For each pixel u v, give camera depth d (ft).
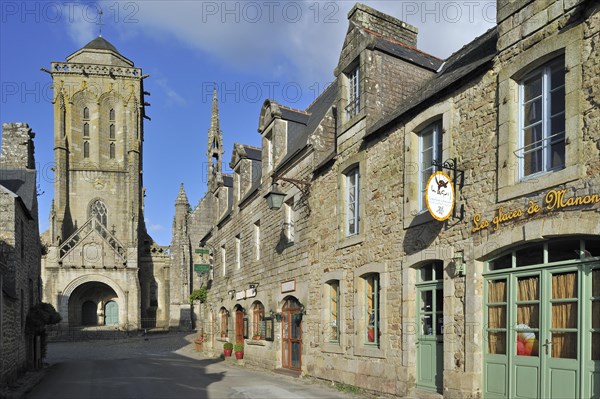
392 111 37.24
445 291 27.50
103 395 36.70
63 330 131.64
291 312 48.91
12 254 44.29
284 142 55.06
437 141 30.30
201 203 146.51
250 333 59.52
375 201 35.04
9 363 41.06
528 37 23.85
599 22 20.36
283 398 33.60
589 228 19.90
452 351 26.68
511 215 23.59
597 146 19.98
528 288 23.38
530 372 22.70
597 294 20.33
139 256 155.12
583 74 20.85
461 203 27.07
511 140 24.16
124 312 137.80
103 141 163.53
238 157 68.18
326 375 40.04
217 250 79.51
